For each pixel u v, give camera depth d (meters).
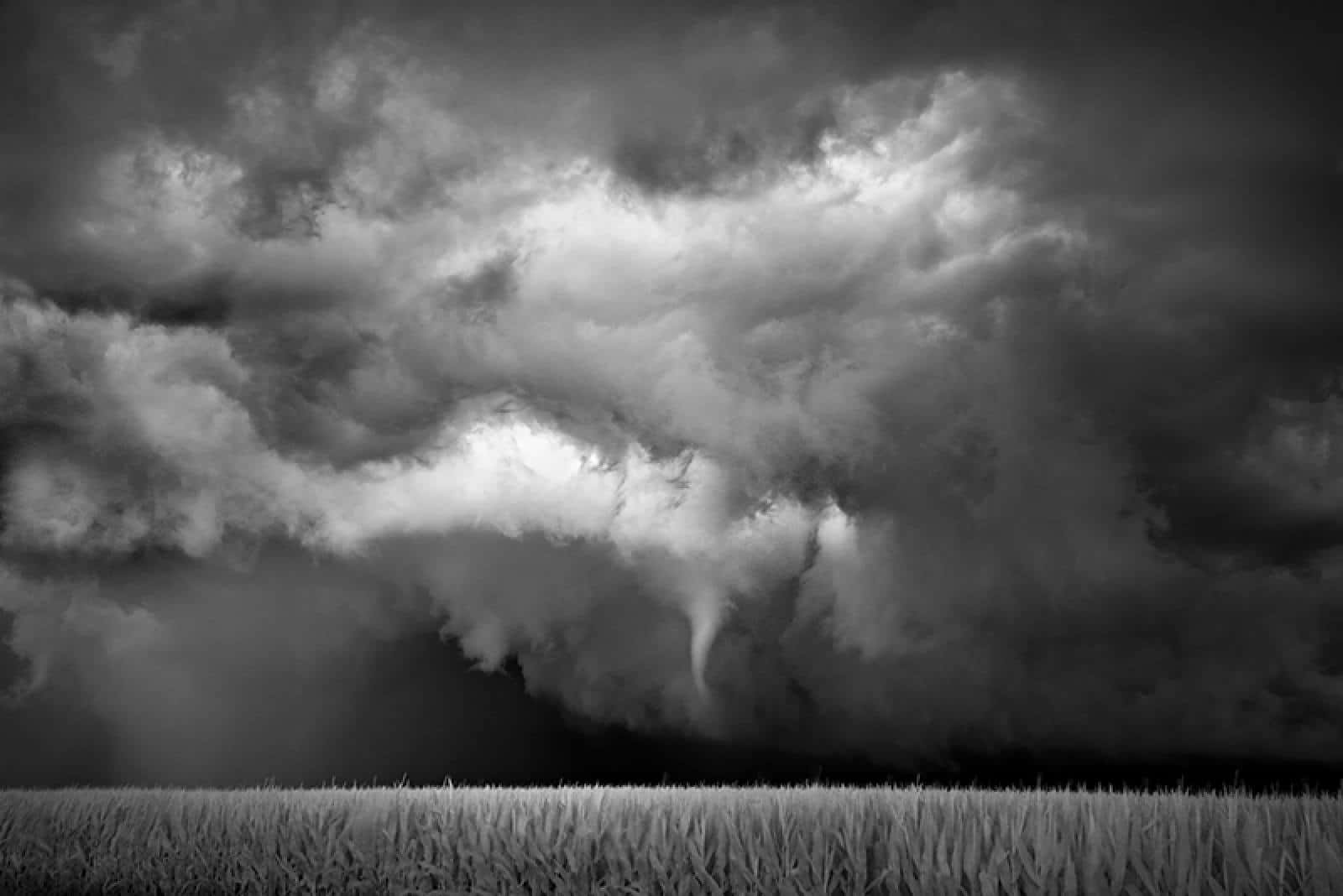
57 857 19.52
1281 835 11.30
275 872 17.31
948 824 13.05
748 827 14.26
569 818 16.20
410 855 17.00
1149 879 10.91
